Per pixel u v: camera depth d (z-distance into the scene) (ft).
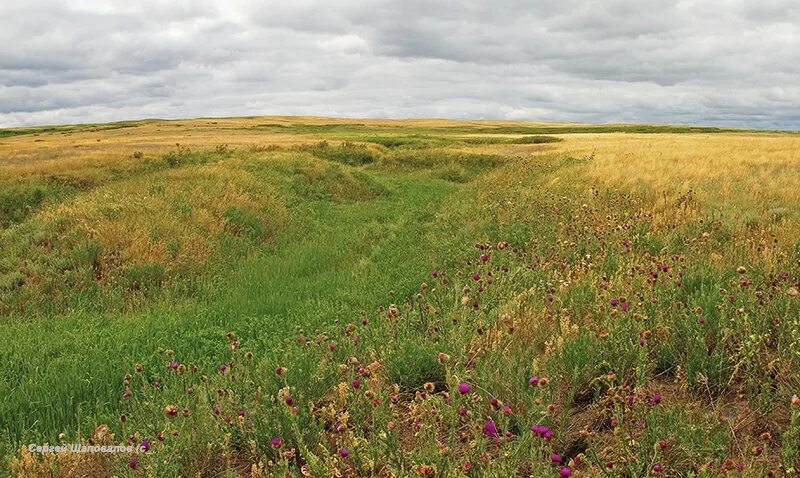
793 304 15.49
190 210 42.57
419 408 12.70
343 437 11.75
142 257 32.71
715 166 60.03
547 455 10.04
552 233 31.65
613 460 10.15
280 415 12.32
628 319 14.99
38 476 12.42
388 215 56.85
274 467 11.10
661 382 14.01
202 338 21.47
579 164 69.05
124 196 45.98
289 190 62.49
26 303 28.81
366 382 13.84
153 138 207.62
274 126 349.00
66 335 22.93
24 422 14.94
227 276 33.12
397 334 17.66
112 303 28.43
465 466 9.36
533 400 11.86
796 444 9.70
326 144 118.21
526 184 59.21
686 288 19.15
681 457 10.21
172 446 12.02
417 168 109.60
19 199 61.62
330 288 28.89
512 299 18.71
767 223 30.42
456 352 14.93
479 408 11.60
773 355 13.35
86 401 16.21
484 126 379.14
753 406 11.98
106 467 12.70
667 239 26.96
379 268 33.17
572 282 20.84
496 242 33.27
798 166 59.72
